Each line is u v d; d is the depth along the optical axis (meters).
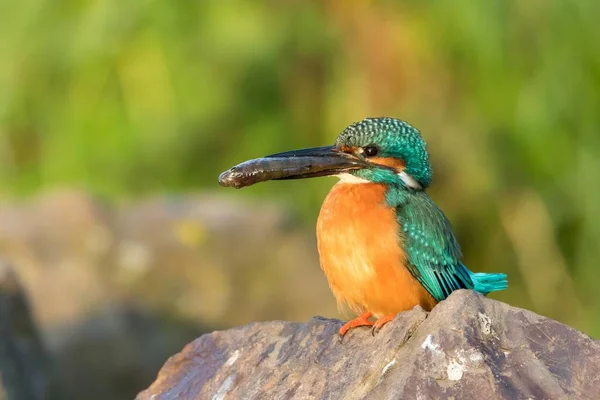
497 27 14.95
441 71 15.21
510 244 15.30
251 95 15.84
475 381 5.82
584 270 15.04
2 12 15.95
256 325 7.29
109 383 12.84
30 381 9.93
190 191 15.88
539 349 6.01
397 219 7.57
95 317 13.10
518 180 15.30
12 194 16.12
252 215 14.59
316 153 8.00
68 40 15.65
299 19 15.60
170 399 7.06
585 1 14.95
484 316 6.13
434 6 15.19
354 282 7.59
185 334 13.38
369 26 15.41
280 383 6.59
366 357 6.36
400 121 8.10
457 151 15.16
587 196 15.00
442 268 7.83
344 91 15.41
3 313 9.66
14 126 16.05
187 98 15.56
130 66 15.54
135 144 15.62
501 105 15.16
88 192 14.76
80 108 15.74
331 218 7.66
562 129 15.16
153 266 13.73
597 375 5.89
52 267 13.55
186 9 15.54
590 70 15.06
